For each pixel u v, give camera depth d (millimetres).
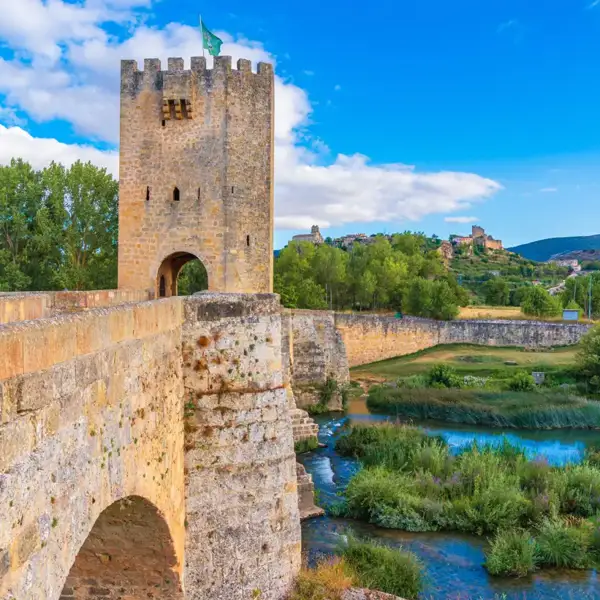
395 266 94438
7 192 45719
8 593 5223
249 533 12961
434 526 24719
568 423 42281
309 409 46375
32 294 13656
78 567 11266
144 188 30297
